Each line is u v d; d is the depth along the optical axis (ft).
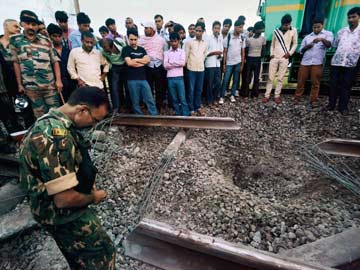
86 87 3.60
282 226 6.15
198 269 4.77
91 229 3.82
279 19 14.98
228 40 15.30
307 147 10.80
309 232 5.86
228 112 15.01
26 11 9.63
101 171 9.34
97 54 11.93
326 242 5.33
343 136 11.38
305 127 12.60
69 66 11.48
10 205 7.59
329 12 13.94
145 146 11.18
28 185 3.42
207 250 4.67
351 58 11.82
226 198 7.37
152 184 8.36
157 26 15.76
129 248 5.39
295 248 5.32
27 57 10.07
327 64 14.79
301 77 14.39
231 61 15.47
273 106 14.88
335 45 12.66
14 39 10.00
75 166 3.49
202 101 16.74
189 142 11.34
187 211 7.04
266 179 9.68
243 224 6.35
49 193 3.14
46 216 3.52
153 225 5.19
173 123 11.91
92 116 3.64
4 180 8.83
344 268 4.87
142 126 12.91
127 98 14.64
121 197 7.94
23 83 10.48
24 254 5.95
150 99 13.21
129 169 9.44
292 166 9.84
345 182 7.74
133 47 12.49
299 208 6.88
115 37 15.12
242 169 10.55
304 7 14.14
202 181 8.36
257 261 4.33
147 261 5.17
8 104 11.26
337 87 13.00
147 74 14.47
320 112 13.41
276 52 14.37
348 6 13.15
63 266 5.55
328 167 9.01
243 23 14.62
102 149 10.72
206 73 15.23
